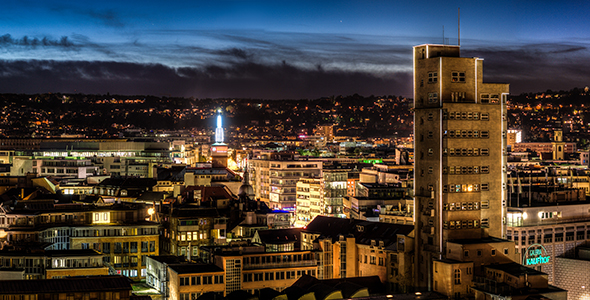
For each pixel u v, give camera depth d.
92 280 194.00
